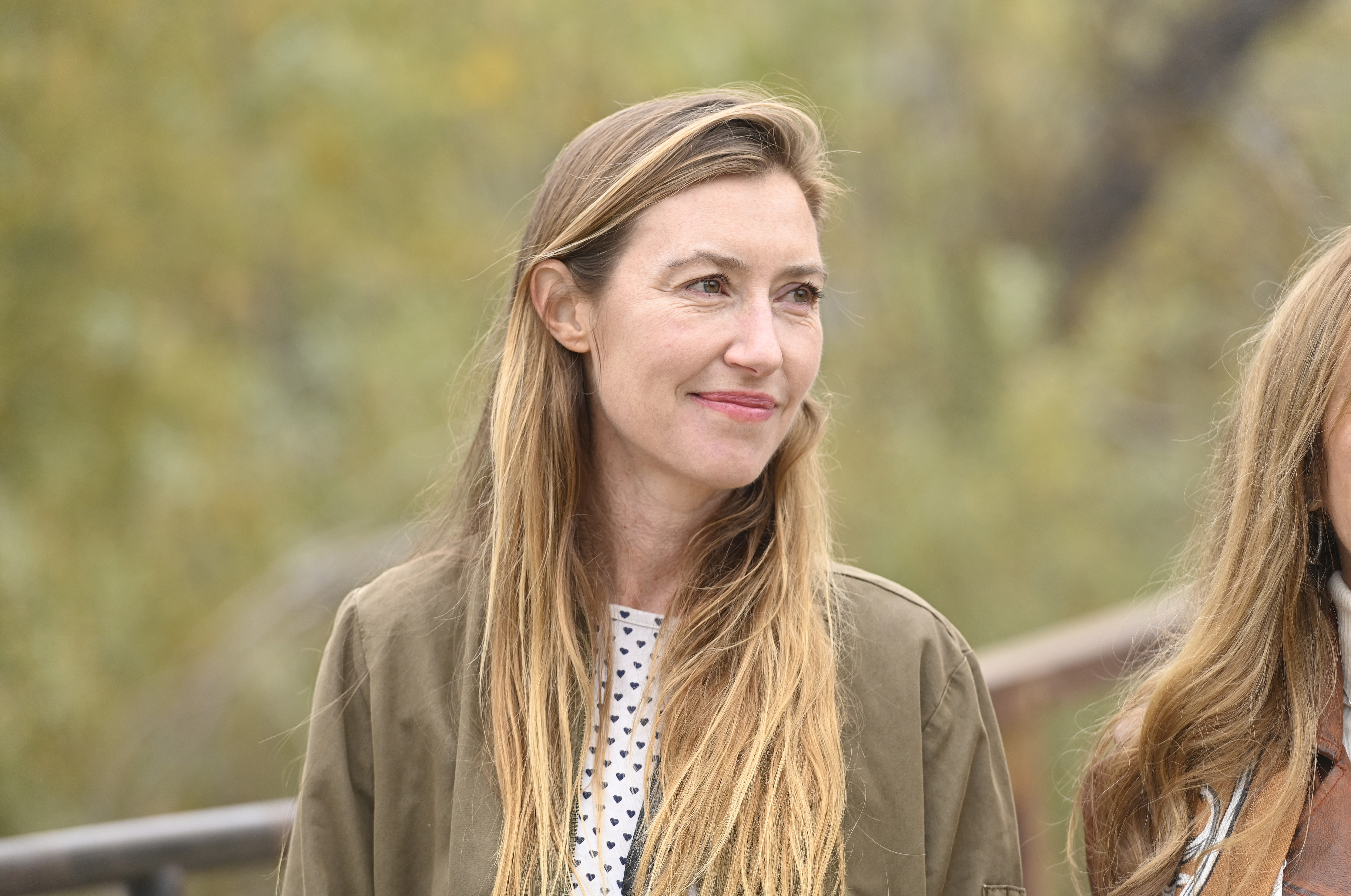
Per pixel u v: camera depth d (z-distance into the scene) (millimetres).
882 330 20328
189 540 19000
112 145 17984
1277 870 6215
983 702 6910
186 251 18812
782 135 6336
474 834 6332
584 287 6441
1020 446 19250
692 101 6473
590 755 6473
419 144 19594
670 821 6152
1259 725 6543
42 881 8031
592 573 6770
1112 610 18469
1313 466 6363
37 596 17078
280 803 8867
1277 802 6285
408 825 6613
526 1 19672
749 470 6270
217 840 8570
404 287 20641
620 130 6492
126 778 17844
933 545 18219
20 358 17719
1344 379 6141
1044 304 23281
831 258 20375
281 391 21141
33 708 16891
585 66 19672
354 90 19062
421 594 6879
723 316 6176
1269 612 6500
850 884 6348
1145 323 24094
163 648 18469
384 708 6668
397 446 19688
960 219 22750
